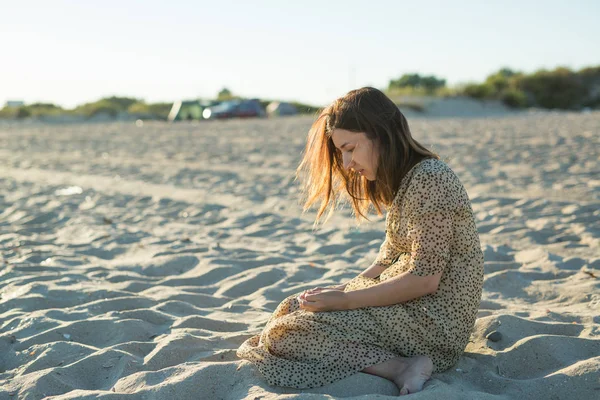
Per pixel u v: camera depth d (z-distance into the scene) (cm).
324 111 261
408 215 251
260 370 256
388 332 255
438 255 247
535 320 321
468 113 3409
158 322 347
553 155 998
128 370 279
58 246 545
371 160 253
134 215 679
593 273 405
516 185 760
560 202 632
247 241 551
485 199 676
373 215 624
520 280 401
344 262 465
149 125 2744
